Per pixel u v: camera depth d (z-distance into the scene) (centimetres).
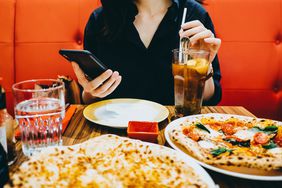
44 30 118
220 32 118
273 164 48
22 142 53
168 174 46
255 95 121
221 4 117
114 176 46
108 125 63
